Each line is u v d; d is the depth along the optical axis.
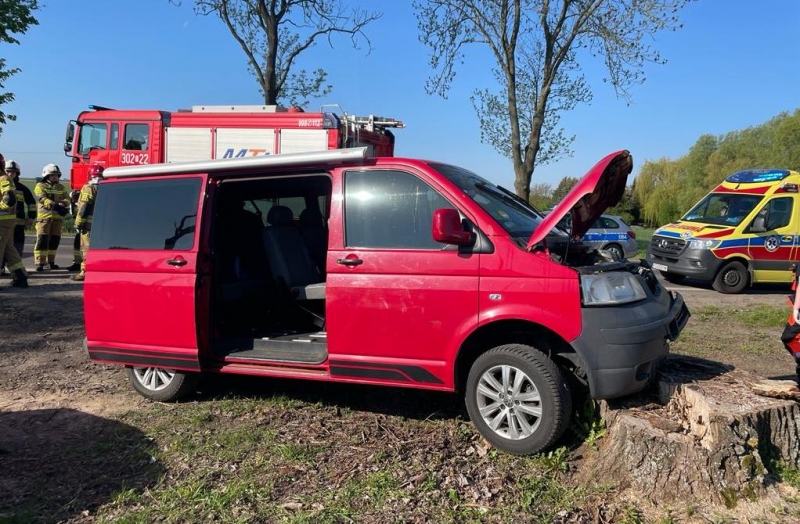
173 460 4.10
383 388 5.52
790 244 11.80
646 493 3.53
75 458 4.16
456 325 4.08
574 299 3.80
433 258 4.16
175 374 5.17
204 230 5.01
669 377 4.14
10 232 10.27
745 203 12.31
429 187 4.32
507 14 16.67
